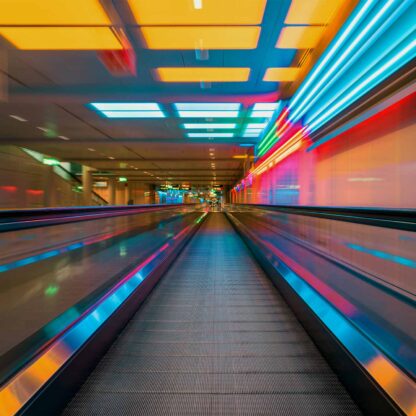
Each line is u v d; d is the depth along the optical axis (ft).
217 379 5.58
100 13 14.88
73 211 14.61
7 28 15.94
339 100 17.03
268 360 6.25
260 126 36.11
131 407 4.84
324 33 16.43
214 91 24.72
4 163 42.98
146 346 6.91
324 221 17.92
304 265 11.23
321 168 23.20
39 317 7.26
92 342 5.92
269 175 39.75
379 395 4.28
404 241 11.65
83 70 21.07
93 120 32.68
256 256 17.15
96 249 17.35
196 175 94.79
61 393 4.74
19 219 10.07
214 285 12.00
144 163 65.31
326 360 6.21
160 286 11.87
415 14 10.85
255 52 18.63
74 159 59.21
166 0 13.91
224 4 14.20
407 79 10.73
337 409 4.78
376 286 8.31
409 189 14.25
